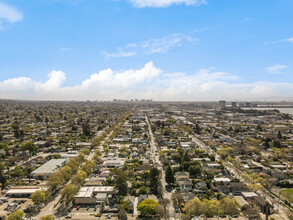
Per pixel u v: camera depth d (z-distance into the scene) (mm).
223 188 129750
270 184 138250
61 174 137750
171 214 105188
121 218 100000
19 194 124500
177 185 138750
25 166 174500
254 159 198000
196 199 106438
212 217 103875
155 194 125750
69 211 108625
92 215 105062
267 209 101562
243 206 109250
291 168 171625
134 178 150250
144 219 102812
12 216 94438
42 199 110750
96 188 129000
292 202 116688
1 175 141125
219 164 173125
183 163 169375
